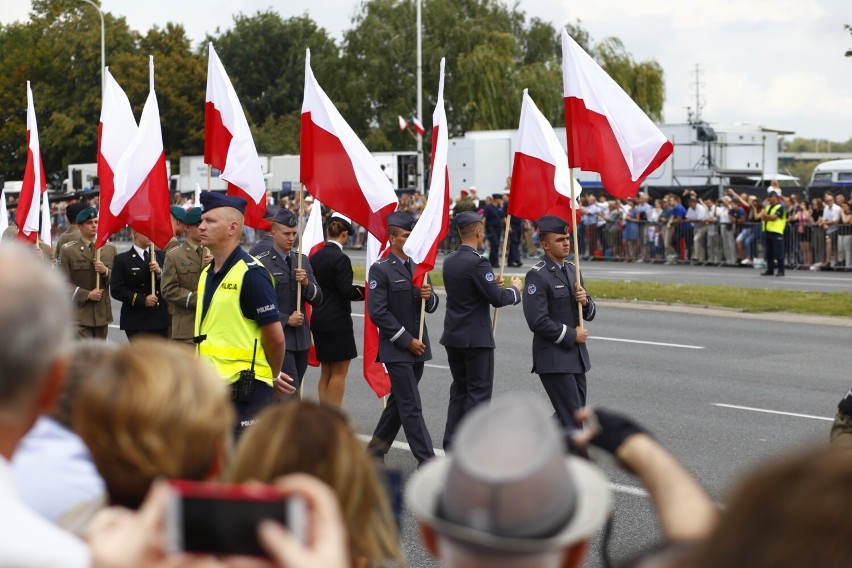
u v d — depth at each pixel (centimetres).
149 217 1428
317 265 1305
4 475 242
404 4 7056
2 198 2005
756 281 3177
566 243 1132
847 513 172
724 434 1268
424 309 1157
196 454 329
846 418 618
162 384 329
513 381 1661
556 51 7125
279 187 6300
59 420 382
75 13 9281
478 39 6881
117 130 1593
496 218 3922
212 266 889
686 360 1834
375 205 1259
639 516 928
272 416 352
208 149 1442
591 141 1271
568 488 235
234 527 226
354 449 348
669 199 3944
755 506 179
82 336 1537
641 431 286
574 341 1115
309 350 1354
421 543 867
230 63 12144
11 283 246
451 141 5466
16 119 9306
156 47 9156
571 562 247
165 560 228
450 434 1170
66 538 237
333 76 7225
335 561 227
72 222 1673
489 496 226
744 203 3738
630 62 6981
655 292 2809
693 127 5372
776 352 1909
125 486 326
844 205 3506
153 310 1494
